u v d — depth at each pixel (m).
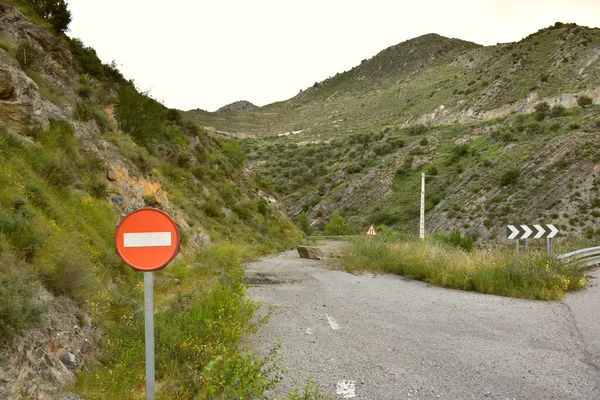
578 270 12.22
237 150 41.03
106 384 4.34
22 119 10.02
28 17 16.19
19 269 4.83
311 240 46.66
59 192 9.11
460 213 60.19
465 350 6.09
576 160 55.00
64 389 3.96
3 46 11.97
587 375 5.02
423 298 10.17
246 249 21.95
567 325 7.37
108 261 8.23
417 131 111.88
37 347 4.08
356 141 125.06
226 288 7.85
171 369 4.87
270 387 4.50
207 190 26.47
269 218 37.38
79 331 5.05
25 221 5.67
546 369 5.27
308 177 107.38
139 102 19.72
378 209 79.62
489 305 9.27
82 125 13.33
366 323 7.74
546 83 104.31
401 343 6.47
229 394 3.66
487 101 115.75
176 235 3.71
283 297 10.38
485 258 12.59
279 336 6.85
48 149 10.13
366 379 5.02
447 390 4.70
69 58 16.91
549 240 13.51
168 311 6.71
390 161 93.25
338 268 16.56
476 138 89.81
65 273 5.50
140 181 14.60
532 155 61.44
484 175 65.94
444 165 84.12
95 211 9.80
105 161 12.55
